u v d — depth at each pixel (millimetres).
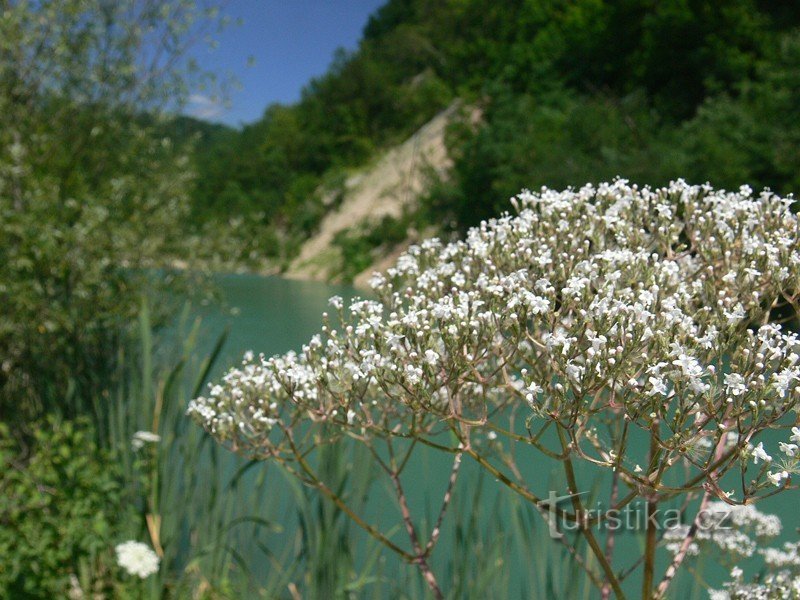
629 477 1956
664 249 2426
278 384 2443
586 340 1979
